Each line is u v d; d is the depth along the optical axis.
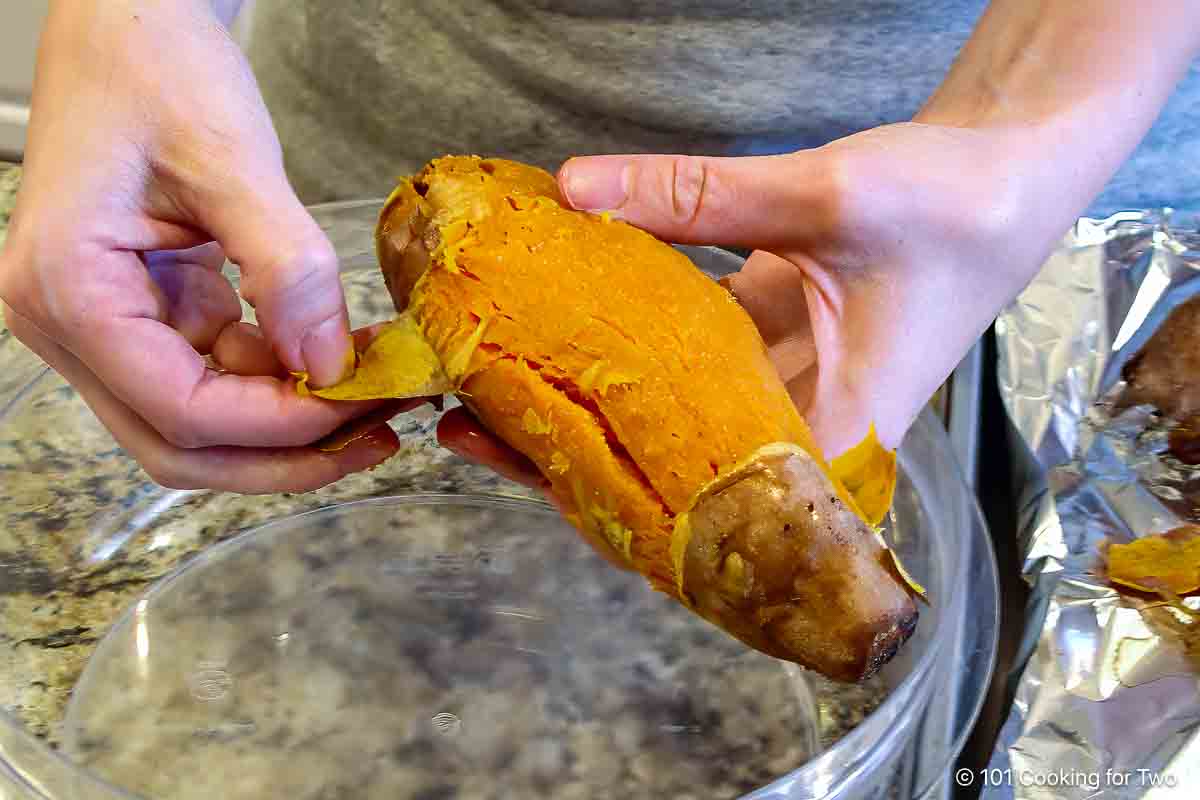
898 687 0.37
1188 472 0.49
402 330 0.37
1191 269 0.53
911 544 0.44
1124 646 0.43
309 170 0.62
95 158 0.36
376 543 0.46
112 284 0.37
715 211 0.37
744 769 0.40
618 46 0.54
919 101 0.54
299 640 0.43
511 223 0.36
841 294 0.39
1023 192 0.39
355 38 0.58
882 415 0.39
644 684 0.42
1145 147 0.56
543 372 0.35
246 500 0.48
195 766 0.39
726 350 0.34
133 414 0.40
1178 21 0.43
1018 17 0.44
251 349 0.40
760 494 0.32
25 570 0.44
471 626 0.44
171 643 0.42
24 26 0.80
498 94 0.57
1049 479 0.49
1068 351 0.52
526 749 0.40
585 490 0.35
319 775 0.39
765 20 0.53
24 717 0.40
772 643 0.32
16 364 0.51
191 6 0.38
